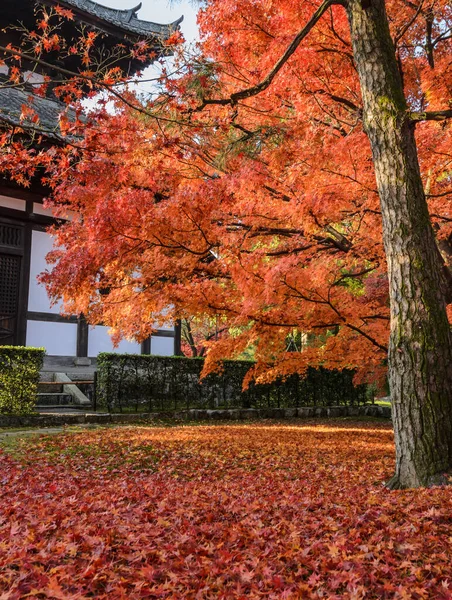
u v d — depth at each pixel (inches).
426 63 346.0
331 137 288.4
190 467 289.3
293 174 282.8
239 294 307.9
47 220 559.2
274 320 301.1
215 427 465.7
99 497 201.0
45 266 560.7
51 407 492.7
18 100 572.1
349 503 193.9
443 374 207.0
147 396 526.9
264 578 127.8
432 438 203.5
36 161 258.1
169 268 302.5
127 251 297.3
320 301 295.3
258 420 565.6
